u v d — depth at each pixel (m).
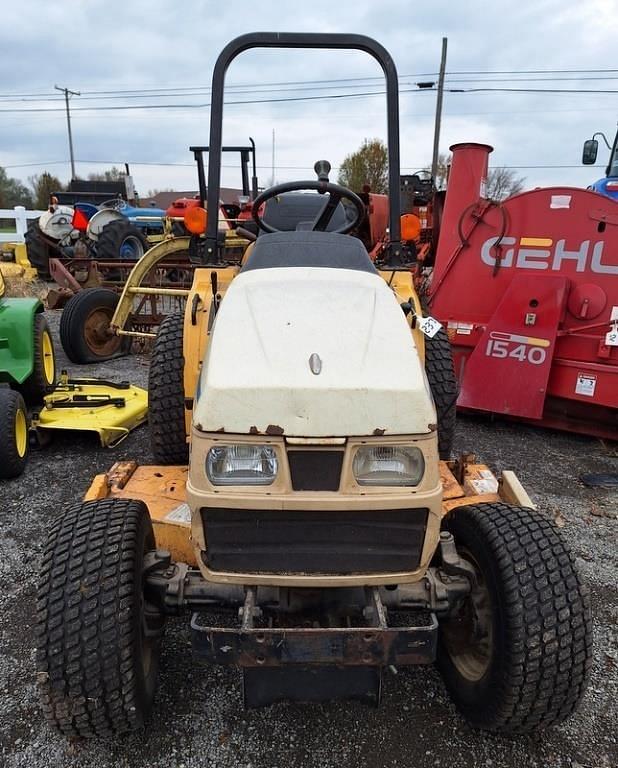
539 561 1.82
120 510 1.94
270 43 2.71
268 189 2.72
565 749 1.96
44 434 4.21
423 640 1.72
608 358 4.34
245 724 2.04
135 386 5.39
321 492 1.64
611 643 2.44
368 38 2.74
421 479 1.66
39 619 1.70
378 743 1.97
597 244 4.29
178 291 5.68
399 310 2.02
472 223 4.71
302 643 1.69
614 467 4.17
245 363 1.70
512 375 4.60
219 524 1.69
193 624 1.74
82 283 8.02
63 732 1.78
